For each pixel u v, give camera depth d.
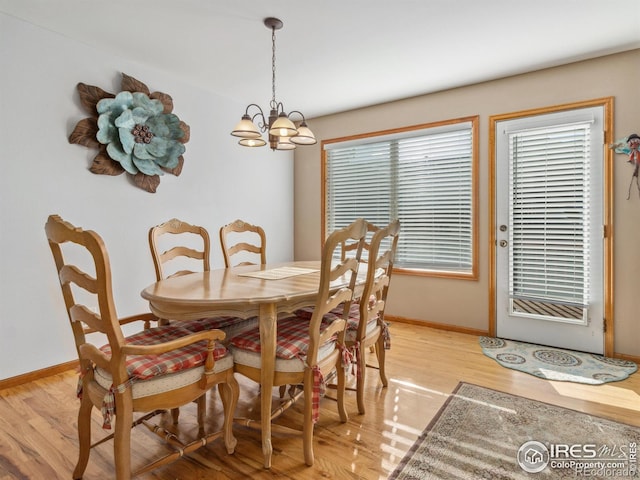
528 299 3.10
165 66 2.99
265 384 1.56
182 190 3.31
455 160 3.48
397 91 3.50
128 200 2.91
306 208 4.52
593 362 2.67
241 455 1.63
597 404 2.05
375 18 2.26
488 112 3.25
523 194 3.10
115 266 2.83
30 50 2.36
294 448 1.68
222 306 1.56
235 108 3.78
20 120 2.33
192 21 2.32
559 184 2.94
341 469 1.53
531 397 2.14
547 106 2.97
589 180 2.81
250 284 1.88
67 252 2.56
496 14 2.22
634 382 2.33
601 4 2.11
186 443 1.71
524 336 3.14
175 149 3.13
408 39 2.52
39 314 2.43
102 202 2.74
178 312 1.63
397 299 3.82
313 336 1.55
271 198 4.29
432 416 1.94
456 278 3.45
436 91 3.50
